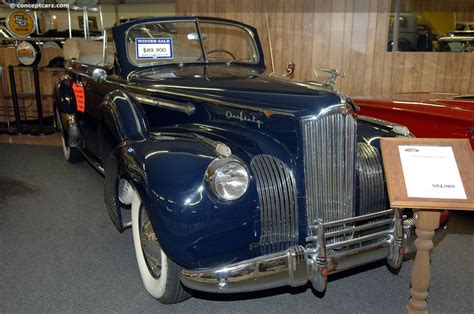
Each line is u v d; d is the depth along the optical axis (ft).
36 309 7.27
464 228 10.59
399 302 7.61
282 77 9.54
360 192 7.43
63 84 14.16
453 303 7.54
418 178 5.85
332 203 6.95
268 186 6.62
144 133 7.80
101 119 9.10
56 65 21.85
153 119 9.30
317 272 6.35
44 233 10.12
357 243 6.75
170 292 7.00
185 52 10.91
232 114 7.84
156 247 7.25
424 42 18.15
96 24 27.17
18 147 18.04
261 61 11.68
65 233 10.13
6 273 8.36
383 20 18.01
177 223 6.03
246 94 7.66
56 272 8.43
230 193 6.17
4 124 22.12
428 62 18.24
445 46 18.13
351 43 18.43
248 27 11.62
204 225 6.10
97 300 7.56
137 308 7.36
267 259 6.14
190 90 8.43
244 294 7.82
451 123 10.48
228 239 6.28
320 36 18.61
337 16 18.29
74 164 15.67
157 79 9.32
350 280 8.33
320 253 6.32
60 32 22.86
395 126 8.45
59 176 14.32
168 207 6.06
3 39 23.17
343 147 6.83
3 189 13.04
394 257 6.94
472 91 18.28
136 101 8.49
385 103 11.96
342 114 6.75
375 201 7.60
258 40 11.73
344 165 6.89
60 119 14.60
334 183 6.90
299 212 6.83
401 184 5.82
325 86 7.72
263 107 7.23
